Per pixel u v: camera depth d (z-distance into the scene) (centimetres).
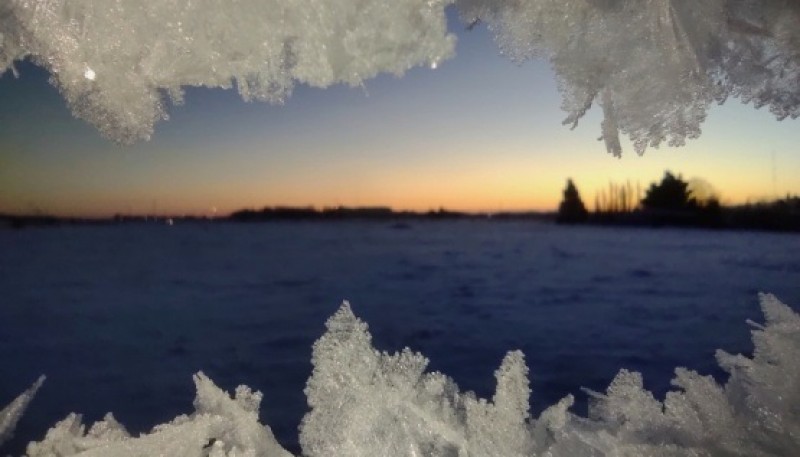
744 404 14
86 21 9
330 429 13
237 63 8
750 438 13
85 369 59
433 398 14
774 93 10
